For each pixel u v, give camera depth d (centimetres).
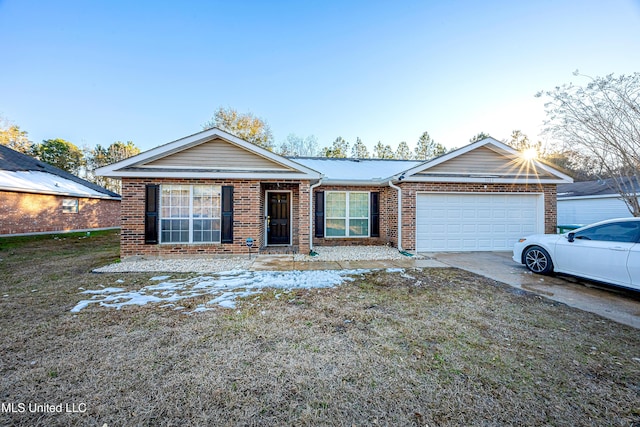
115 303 443
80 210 1723
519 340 321
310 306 431
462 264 747
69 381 240
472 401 217
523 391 230
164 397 220
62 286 539
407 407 211
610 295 488
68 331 339
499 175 955
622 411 209
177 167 830
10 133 3091
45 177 1686
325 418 199
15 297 471
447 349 300
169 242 827
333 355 286
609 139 729
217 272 654
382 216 1096
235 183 848
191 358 279
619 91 705
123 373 252
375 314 400
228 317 386
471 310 417
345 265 734
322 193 1069
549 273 622
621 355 289
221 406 211
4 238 1289
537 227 979
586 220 1458
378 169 1265
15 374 249
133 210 807
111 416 199
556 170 957
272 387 234
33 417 197
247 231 852
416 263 761
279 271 665
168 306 429
